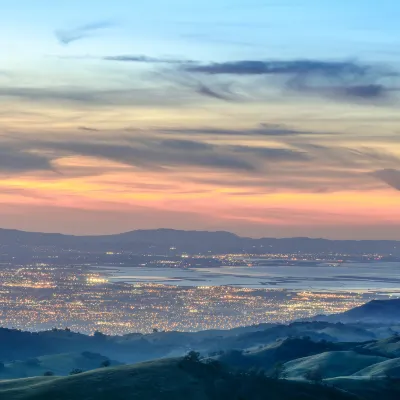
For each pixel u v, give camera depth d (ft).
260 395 365.40
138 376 352.90
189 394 345.10
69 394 333.42
